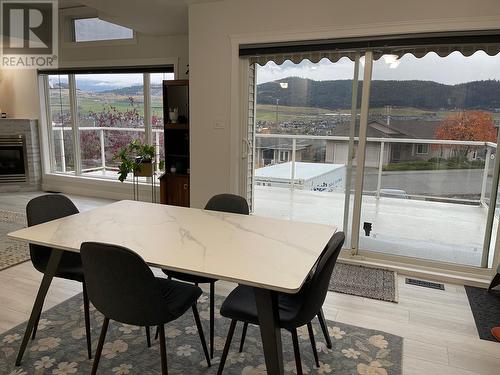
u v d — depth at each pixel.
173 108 4.67
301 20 3.33
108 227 2.15
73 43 5.71
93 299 1.70
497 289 3.06
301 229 2.18
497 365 2.14
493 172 3.11
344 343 2.32
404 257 3.44
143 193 5.70
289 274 1.55
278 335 1.62
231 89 3.72
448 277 3.18
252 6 3.49
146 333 2.27
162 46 5.16
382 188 3.50
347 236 3.65
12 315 2.58
